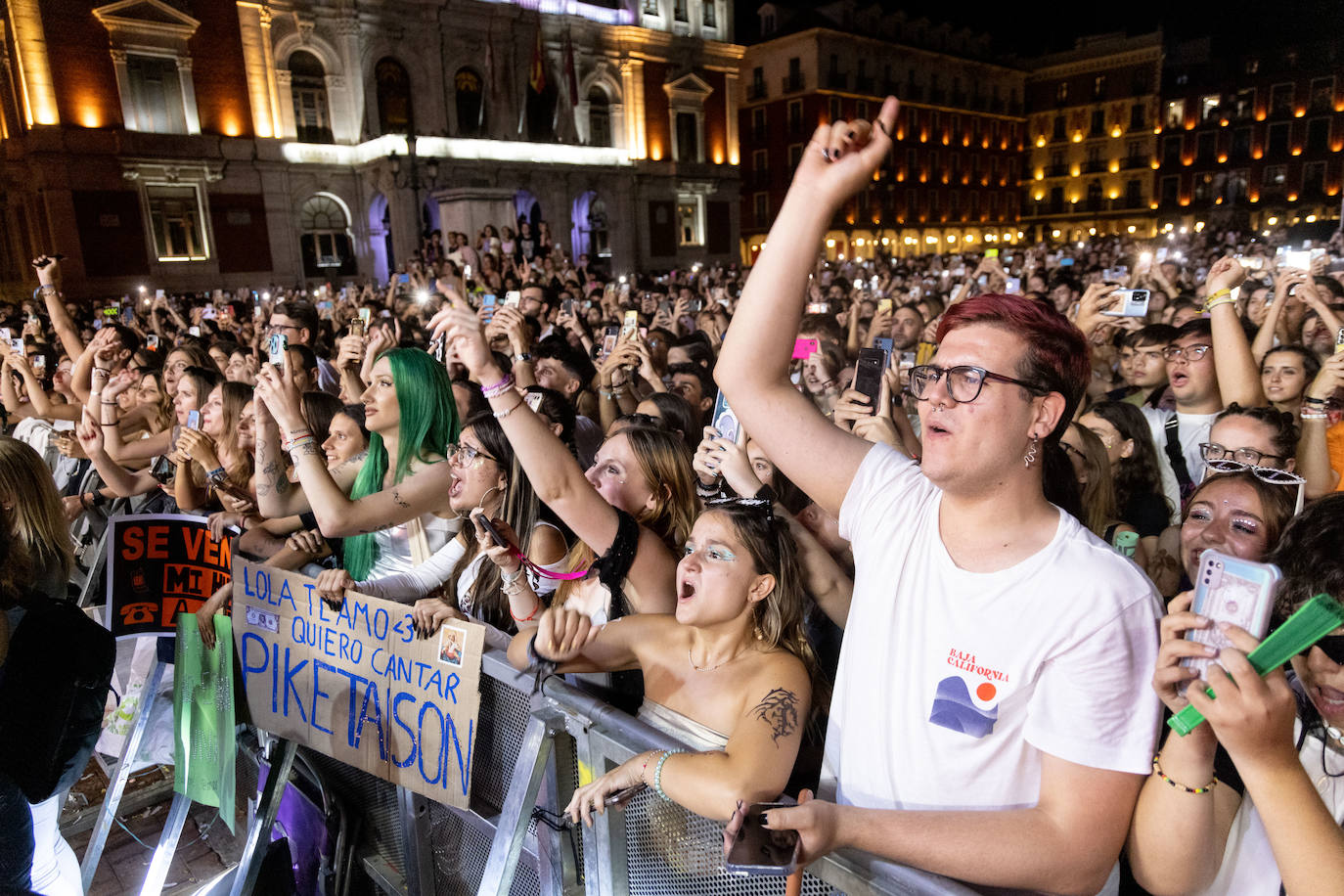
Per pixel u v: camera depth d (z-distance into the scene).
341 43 26.05
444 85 27.70
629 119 32.84
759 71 44.97
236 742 3.16
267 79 25.27
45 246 24.17
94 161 22.98
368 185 26.95
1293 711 0.98
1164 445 3.85
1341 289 5.45
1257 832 1.38
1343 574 1.29
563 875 1.98
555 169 29.73
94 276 23.30
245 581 2.71
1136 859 1.20
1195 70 50.84
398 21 26.72
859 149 1.46
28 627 2.26
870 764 1.39
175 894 3.12
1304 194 47.66
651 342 6.49
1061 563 1.23
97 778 3.71
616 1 32.31
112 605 3.05
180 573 3.14
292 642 2.58
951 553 1.34
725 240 37.16
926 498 1.44
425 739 2.21
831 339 5.03
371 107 26.69
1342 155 46.12
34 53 21.91
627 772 1.63
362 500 2.72
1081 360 1.27
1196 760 1.13
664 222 34.44
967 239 53.75
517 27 29.00
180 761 3.07
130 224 23.70
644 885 1.78
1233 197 50.06
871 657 1.41
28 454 2.47
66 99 22.47
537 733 1.86
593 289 14.46
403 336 7.50
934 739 1.30
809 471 1.61
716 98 35.97
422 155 26.11
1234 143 49.84
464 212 20.48
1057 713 1.19
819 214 1.49
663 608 2.18
